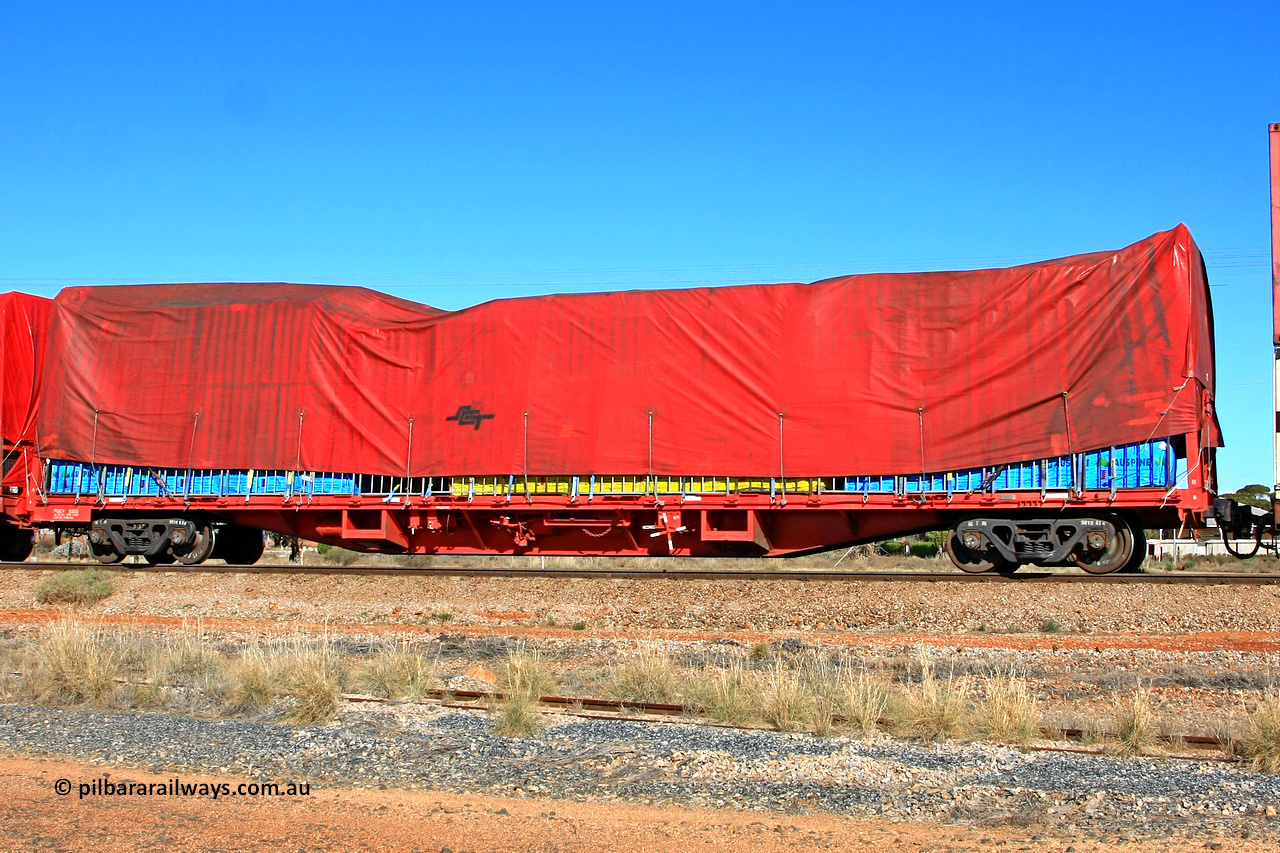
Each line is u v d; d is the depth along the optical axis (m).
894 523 18.14
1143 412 16.16
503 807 7.19
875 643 13.72
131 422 21.05
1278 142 14.89
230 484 20.67
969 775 8.00
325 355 20.48
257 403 20.58
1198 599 14.77
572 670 12.91
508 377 19.38
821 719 9.62
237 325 20.89
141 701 10.93
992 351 17.20
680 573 17.73
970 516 17.62
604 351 19.02
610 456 18.72
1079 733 9.25
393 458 19.88
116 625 15.55
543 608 16.89
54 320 21.78
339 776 8.02
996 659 12.77
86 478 21.44
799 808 7.25
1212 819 6.95
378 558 31.67
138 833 6.56
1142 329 16.33
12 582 19.34
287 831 6.62
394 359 20.17
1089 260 16.97
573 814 7.04
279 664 11.43
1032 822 6.91
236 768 8.22
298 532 20.97
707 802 7.36
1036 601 15.24
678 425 18.53
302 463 20.28
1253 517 16.58
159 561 21.97
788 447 18.02
